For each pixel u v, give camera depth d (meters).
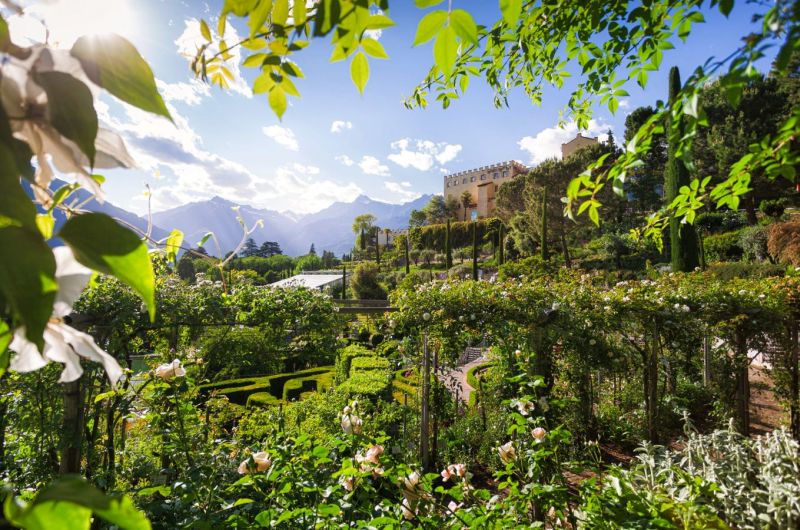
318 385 8.07
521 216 25.31
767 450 2.17
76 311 2.67
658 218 1.58
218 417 3.70
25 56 0.24
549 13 1.61
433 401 4.73
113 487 2.41
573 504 2.14
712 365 5.23
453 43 0.52
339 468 1.96
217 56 0.52
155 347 3.39
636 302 4.67
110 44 0.26
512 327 4.37
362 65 0.52
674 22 1.18
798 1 0.47
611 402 5.79
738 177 1.08
